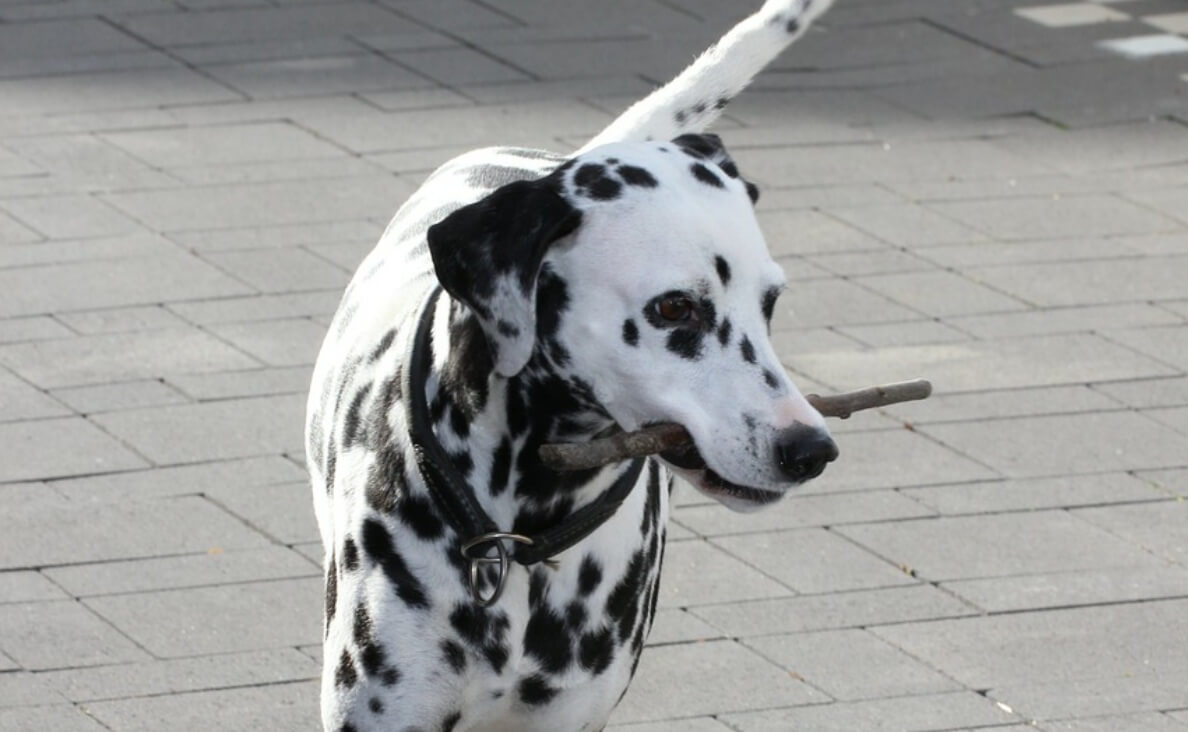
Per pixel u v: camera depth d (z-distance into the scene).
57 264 11.74
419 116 14.28
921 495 9.66
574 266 5.29
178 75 14.93
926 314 11.65
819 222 12.89
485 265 5.25
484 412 5.61
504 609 5.75
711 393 5.27
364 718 5.84
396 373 5.97
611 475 5.74
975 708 7.95
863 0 17.64
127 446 9.75
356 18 16.39
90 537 8.92
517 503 5.67
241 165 13.34
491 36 16.11
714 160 5.67
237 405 10.20
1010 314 11.71
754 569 8.95
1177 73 15.98
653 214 5.26
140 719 7.62
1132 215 13.27
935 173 13.81
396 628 5.76
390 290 6.54
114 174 13.11
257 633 8.26
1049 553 9.17
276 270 11.80
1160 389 10.87
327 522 6.28
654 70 15.48
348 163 13.42
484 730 6.07
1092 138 14.60
